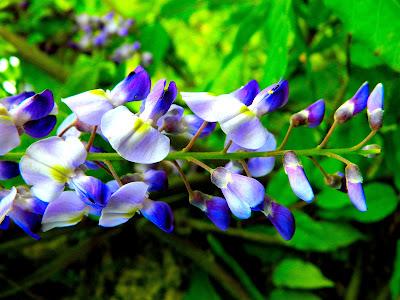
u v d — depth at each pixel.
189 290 0.27
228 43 0.32
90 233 0.28
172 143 0.18
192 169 0.24
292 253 0.26
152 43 0.24
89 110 0.12
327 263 0.27
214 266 0.27
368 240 0.25
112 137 0.11
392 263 0.26
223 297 0.27
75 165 0.12
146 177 0.13
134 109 0.20
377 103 0.13
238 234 0.26
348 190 0.13
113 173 0.13
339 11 0.17
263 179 0.24
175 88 0.12
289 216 0.13
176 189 0.24
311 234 0.23
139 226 0.27
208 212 0.13
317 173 0.22
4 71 0.27
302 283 0.24
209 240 0.26
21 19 0.31
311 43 0.25
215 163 0.14
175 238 0.27
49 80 0.27
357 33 0.17
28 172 0.12
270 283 0.27
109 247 0.29
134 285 0.28
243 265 0.27
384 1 0.17
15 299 0.28
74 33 0.32
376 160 0.23
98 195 0.11
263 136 0.12
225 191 0.12
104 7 0.33
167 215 0.13
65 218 0.12
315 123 0.13
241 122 0.12
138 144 0.12
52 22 0.32
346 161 0.13
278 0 0.18
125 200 0.12
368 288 0.27
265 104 0.12
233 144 0.14
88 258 0.29
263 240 0.26
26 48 0.27
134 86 0.12
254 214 0.26
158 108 0.12
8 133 0.11
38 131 0.12
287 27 0.17
